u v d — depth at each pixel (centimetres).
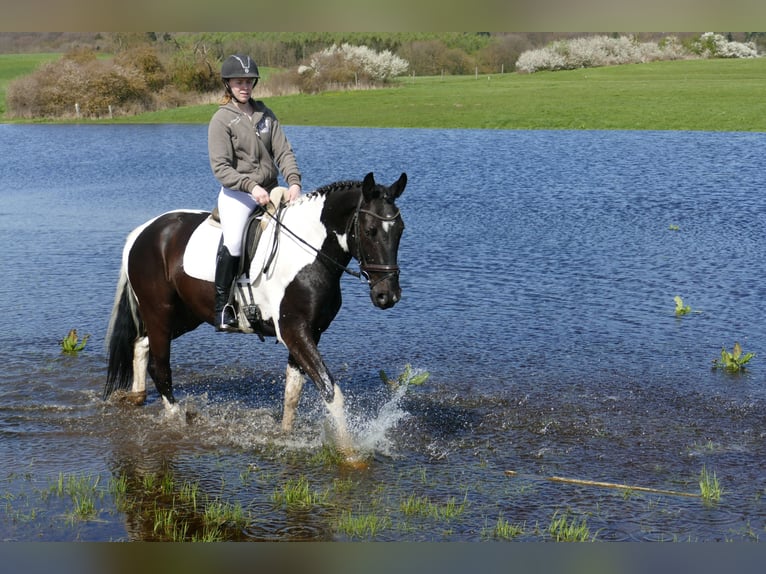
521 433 804
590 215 1884
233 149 754
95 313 1188
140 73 5284
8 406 864
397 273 689
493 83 5644
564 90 5006
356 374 966
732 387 918
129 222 1878
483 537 612
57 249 1597
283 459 748
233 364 1006
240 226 752
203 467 730
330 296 739
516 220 1836
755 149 2961
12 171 2766
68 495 672
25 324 1136
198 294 787
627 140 3303
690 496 675
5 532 614
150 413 858
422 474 713
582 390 909
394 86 5644
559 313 1179
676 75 5631
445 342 1066
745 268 1416
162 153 3231
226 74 739
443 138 3494
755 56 6788
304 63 5838
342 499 670
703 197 2095
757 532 620
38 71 5228
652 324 1130
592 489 689
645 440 787
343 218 716
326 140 3450
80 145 3550
